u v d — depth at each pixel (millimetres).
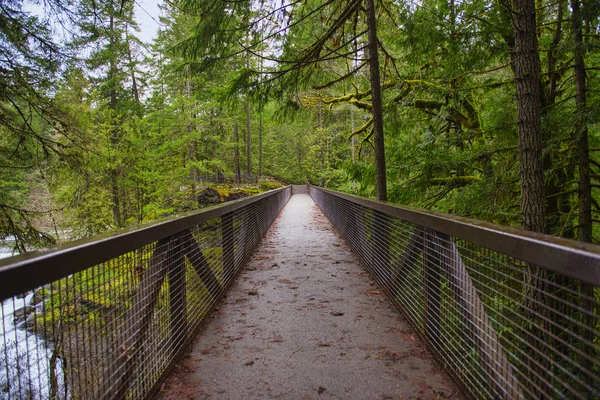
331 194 10328
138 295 2037
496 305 1820
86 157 8062
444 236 2457
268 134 44094
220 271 3922
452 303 2332
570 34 4477
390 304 3703
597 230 6184
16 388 1226
